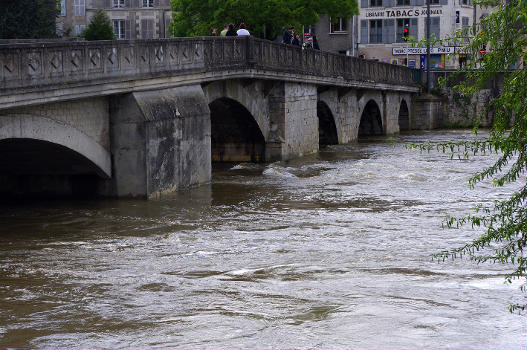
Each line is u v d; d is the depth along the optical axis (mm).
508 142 10336
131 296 16281
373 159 42688
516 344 13562
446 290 16734
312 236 22219
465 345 13508
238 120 39719
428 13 66938
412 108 68938
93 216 24859
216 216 25234
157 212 25609
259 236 22188
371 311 15281
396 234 22547
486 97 68562
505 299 16109
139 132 27312
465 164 40062
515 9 10375
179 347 13406
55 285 17047
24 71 21453
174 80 29844
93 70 24641
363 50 82250
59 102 24141
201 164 31750
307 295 16375
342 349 13281
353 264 19000
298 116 43500
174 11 63281
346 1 57906
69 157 26281
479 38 10750
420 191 30828
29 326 14430
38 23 55219
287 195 29750
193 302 15891
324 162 41094
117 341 13703
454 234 22531
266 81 40312
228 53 34406
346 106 53594
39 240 21469
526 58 10281
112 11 79688
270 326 14430
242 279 17594
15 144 23906
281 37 73812
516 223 11016
